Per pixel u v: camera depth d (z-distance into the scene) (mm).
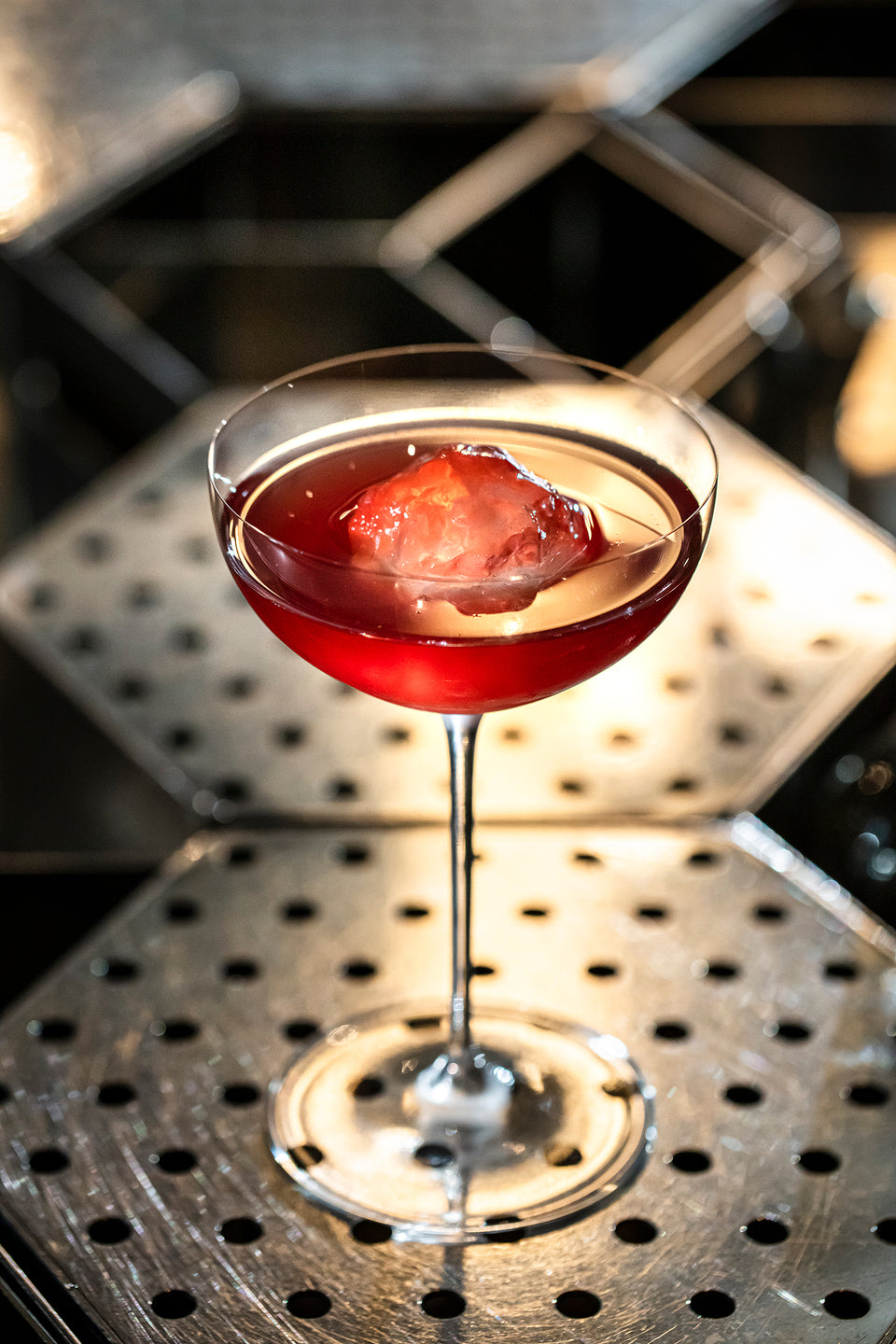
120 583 838
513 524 589
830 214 1183
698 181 1062
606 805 739
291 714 780
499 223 1091
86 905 752
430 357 665
